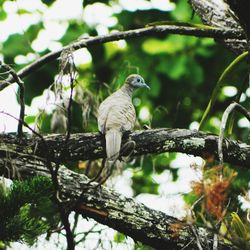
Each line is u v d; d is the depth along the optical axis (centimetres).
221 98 1927
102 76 1880
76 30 1844
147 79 1833
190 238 947
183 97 1911
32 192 792
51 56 1145
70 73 869
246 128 1802
